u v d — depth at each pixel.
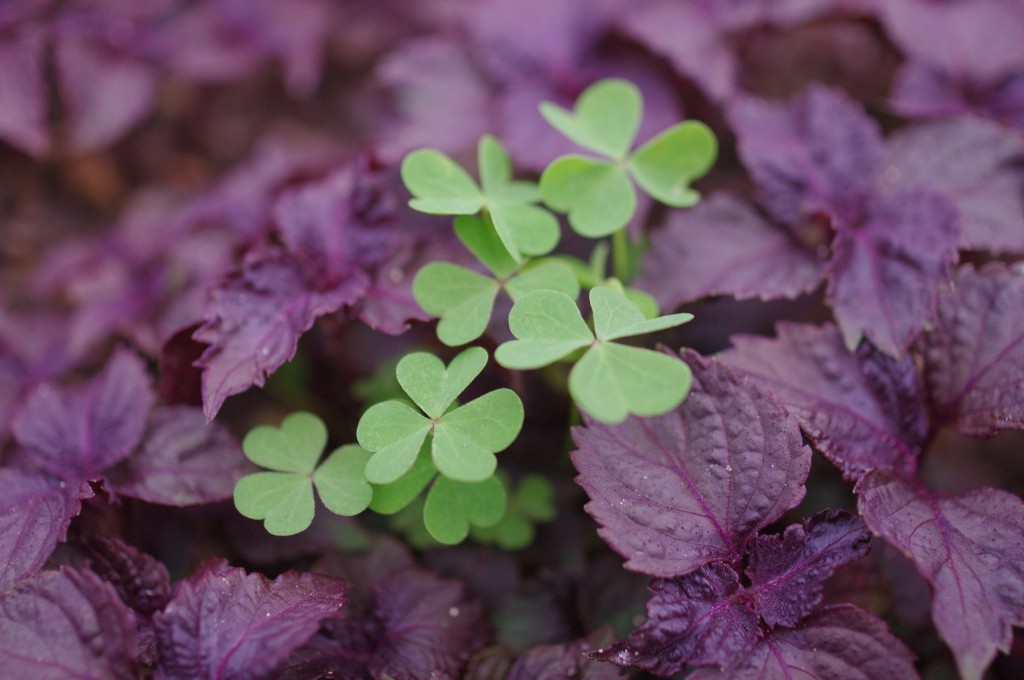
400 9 0.38
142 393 0.29
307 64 0.36
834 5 0.33
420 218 0.32
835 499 0.30
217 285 0.28
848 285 0.29
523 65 0.33
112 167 0.37
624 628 0.28
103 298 0.32
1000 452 0.32
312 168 0.33
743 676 0.26
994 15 0.33
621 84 0.30
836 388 0.28
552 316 0.26
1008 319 0.28
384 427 0.26
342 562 0.28
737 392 0.27
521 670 0.27
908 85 0.32
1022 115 0.32
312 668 0.27
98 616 0.25
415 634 0.28
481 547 0.29
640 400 0.25
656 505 0.26
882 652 0.26
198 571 0.26
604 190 0.29
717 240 0.30
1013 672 0.28
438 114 0.33
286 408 0.32
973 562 0.26
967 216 0.30
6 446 0.30
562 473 0.30
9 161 0.36
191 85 0.37
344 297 0.28
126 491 0.28
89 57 0.34
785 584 0.26
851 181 0.30
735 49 0.34
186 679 0.25
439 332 0.27
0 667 0.25
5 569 0.26
